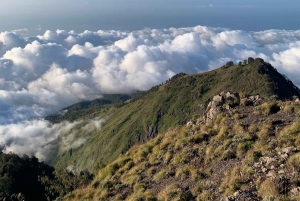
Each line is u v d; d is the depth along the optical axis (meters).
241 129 19.11
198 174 15.59
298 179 10.62
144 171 20.33
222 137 19.14
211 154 17.38
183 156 18.84
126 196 17.75
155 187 16.84
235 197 10.48
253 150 15.19
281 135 16.09
